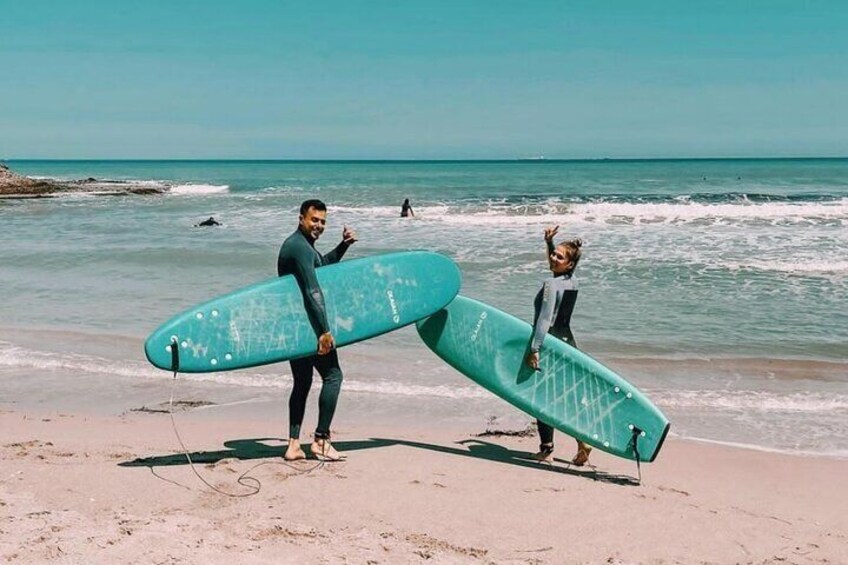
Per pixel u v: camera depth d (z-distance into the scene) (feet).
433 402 26.12
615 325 37.01
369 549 12.13
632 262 53.98
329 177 274.77
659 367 30.45
